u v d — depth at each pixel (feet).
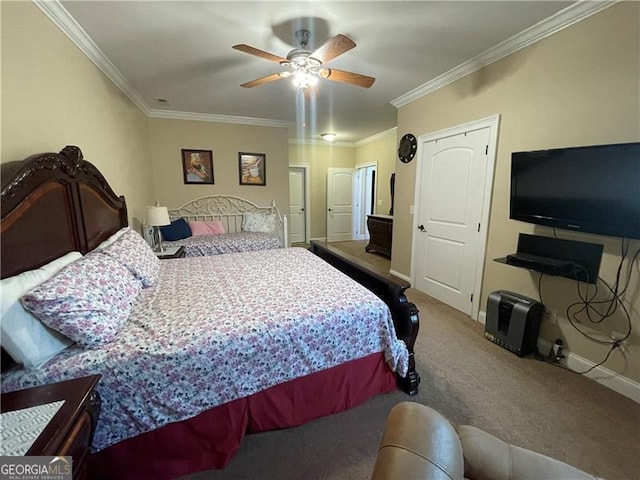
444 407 5.84
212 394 4.43
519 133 7.97
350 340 5.36
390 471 2.22
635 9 5.61
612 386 6.33
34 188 4.50
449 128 10.26
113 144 9.37
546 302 7.56
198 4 6.13
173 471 4.40
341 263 8.43
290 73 7.63
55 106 6.12
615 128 6.07
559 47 6.89
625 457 4.74
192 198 15.64
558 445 4.96
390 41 7.75
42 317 3.73
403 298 6.07
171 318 4.80
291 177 23.29
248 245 13.19
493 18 6.73
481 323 9.52
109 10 6.25
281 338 4.76
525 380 6.64
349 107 13.76
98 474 4.06
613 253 6.17
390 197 19.34
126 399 3.98
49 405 2.92
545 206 6.96
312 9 6.32
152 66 9.10
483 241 9.25
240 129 16.12
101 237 7.03
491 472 2.83
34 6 5.45
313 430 5.29
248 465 4.62
